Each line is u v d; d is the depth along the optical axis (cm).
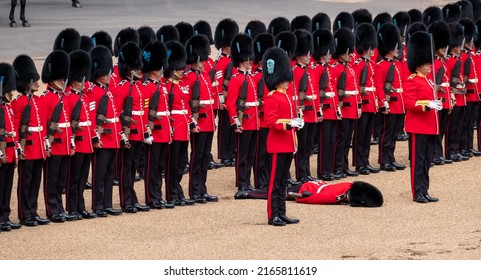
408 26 10294
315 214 7688
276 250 6656
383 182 8906
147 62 7881
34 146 7388
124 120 7775
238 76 8444
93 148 7731
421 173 8081
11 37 17550
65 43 8738
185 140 8000
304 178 8881
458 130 9762
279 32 9375
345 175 9175
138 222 7525
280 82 7275
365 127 9269
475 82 9806
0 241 6969
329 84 8988
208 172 9388
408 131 8119
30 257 6550
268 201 7369
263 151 8544
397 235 7038
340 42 9050
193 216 7700
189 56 8244
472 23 9769
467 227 7269
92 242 6906
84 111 7619
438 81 9244
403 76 9375
